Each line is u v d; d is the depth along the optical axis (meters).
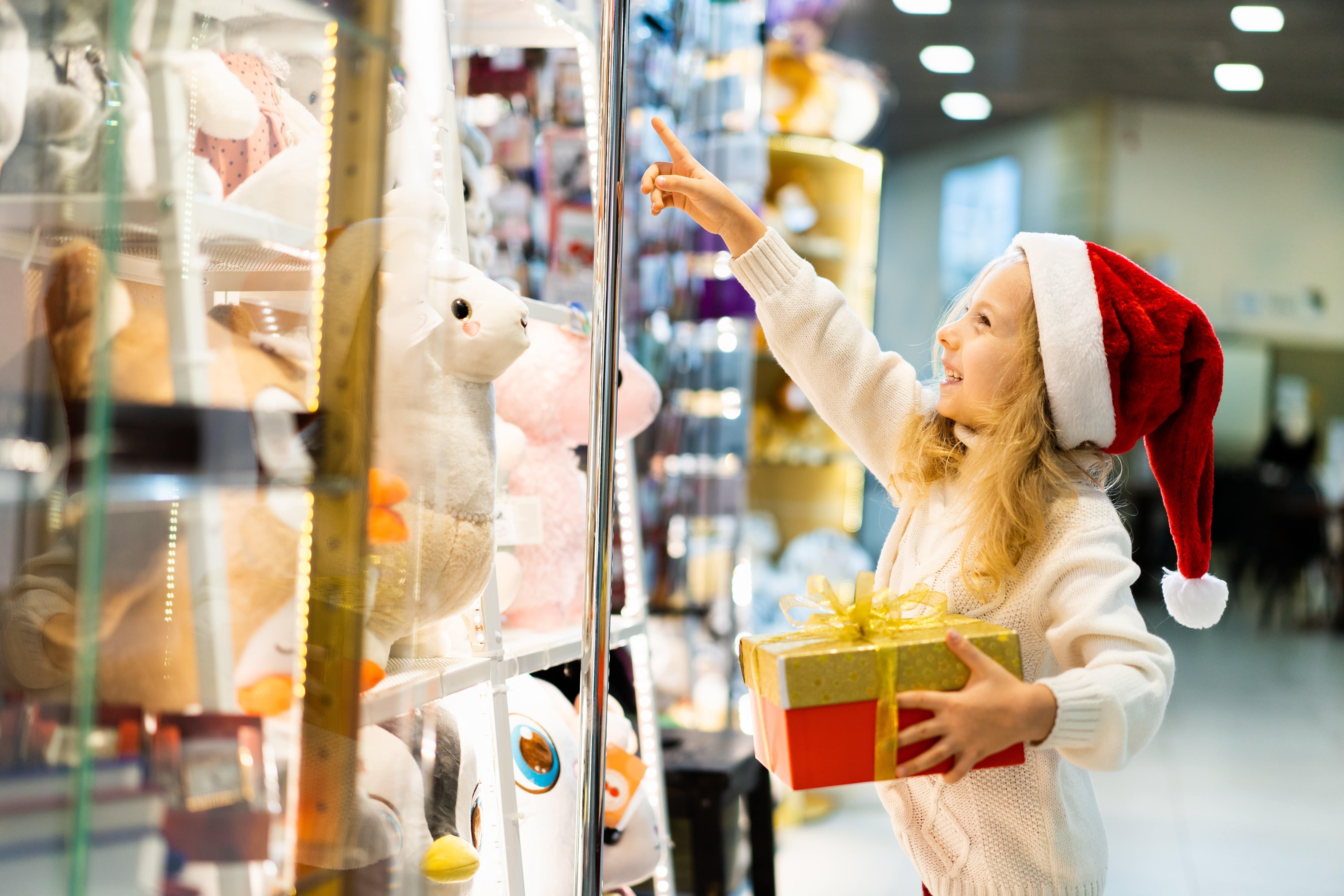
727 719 2.93
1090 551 1.13
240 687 0.70
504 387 1.47
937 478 1.31
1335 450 9.77
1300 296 9.79
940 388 1.30
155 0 0.71
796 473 4.43
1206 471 1.29
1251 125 9.70
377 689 0.85
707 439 2.94
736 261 1.42
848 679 0.94
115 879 0.62
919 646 0.96
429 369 0.91
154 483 0.65
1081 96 9.23
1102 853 1.19
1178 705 5.06
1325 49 7.76
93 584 0.61
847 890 2.69
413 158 0.92
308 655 0.75
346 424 0.79
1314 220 9.77
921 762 0.94
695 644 2.93
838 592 1.06
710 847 2.02
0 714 0.61
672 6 2.74
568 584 1.50
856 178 4.14
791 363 1.43
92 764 0.61
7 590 0.61
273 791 0.71
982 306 1.24
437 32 0.96
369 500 0.81
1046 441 1.20
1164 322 1.22
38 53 0.67
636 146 2.72
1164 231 9.60
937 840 1.19
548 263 1.99
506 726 1.09
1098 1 6.95
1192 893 2.78
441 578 0.93
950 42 7.88
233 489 0.70
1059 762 1.16
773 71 3.86
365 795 0.81
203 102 0.74
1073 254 1.22
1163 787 3.73
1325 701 5.21
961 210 10.56
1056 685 0.97
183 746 0.66
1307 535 8.02
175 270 0.69
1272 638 7.38
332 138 0.81
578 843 0.90
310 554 0.75
